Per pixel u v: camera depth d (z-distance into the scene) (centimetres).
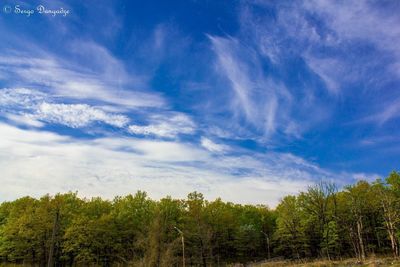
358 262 4581
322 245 6281
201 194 6247
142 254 5453
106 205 6688
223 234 6844
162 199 6462
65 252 5794
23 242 5497
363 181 6256
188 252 6103
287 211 6612
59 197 5531
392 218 5500
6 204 6819
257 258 7825
